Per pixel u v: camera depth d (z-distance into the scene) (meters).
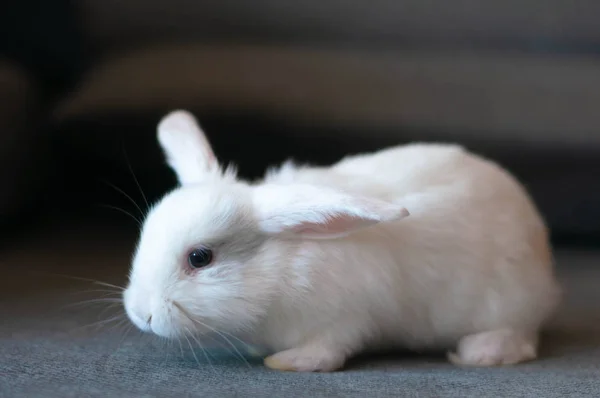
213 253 0.52
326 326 0.54
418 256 0.55
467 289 0.56
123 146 0.86
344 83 0.89
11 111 0.83
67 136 0.86
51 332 0.57
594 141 0.86
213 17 1.06
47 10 1.05
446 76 0.93
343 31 1.06
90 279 0.69
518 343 0.57
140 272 0.52
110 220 0.94
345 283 0.53
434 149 0.59
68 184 0.95
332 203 0.51
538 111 0.88
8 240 0.84
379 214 0.50
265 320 0.53
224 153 0.86
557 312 0.66
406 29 1.06
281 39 1.06
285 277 0.53
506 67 0.97
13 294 0.66
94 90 0.88
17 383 0.48
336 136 0.85
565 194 0.87
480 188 0.57
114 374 0.51
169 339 0.54
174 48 0.98
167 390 0.49
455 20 1.06
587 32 1.04
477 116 0.87
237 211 0.53
